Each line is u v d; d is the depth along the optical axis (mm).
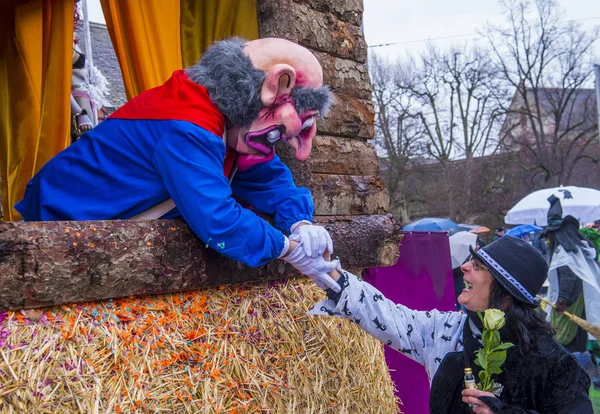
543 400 2193
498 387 2166
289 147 2924
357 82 3352
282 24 3023
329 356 2600
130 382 1931
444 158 31500
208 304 2291
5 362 1713
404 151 31344
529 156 30703
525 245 2322
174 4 3205
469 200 30203
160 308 2139
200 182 2086
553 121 37469
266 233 2158
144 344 2031
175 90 2252
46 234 1824
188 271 2172
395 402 3039
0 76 3023
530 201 10008
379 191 3391
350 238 2951
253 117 2303
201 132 2143
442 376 2342
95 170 2232
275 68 2252
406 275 4129
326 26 3197
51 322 1865
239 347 2287
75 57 3547
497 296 2305
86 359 1870
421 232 4219
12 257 1753
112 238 1970
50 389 1759
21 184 2967
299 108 2367
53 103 2973
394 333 2404
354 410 2633
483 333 2143
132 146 2223
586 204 9359
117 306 2043
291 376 2393
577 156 30094
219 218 2074
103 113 4203
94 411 1802
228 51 2283
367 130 3389
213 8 3299
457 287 6883
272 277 2529
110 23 3098
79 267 1881
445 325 2457
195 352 2143
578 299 6742
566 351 2227
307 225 2371
